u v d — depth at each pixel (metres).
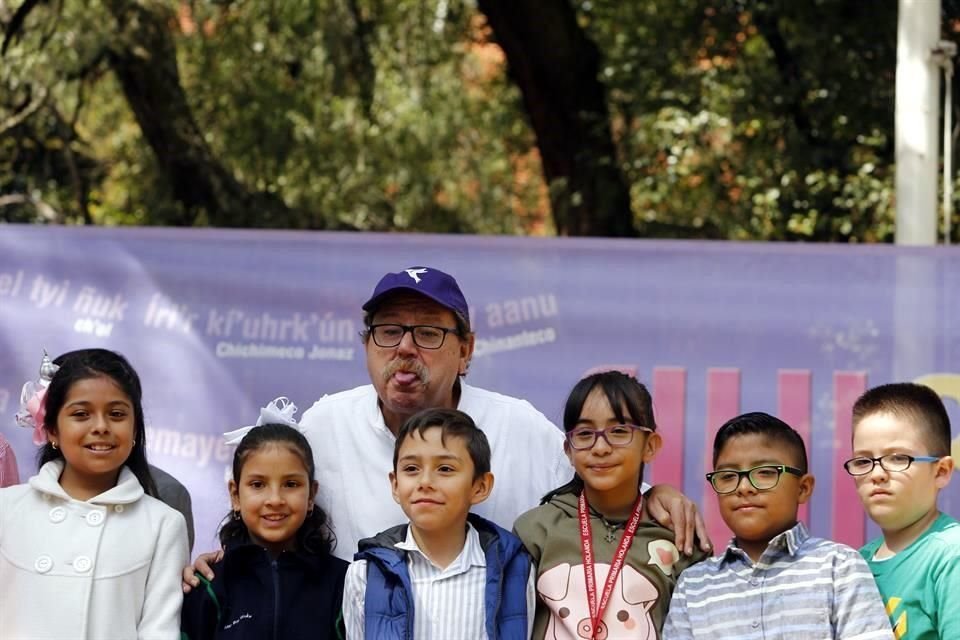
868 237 13.18
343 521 5.97
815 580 5.23
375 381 5.89
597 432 5.57
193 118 13.84
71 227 8.67
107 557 5.57
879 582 5.34
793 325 8.33
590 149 13.71
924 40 8.97
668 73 13.93
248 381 8.55
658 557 5.56
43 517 5.64
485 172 16.42
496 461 6.05
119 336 8.60
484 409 6.14
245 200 13.86
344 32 14.80
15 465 6.82
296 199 14.81
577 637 5.43
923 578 5.21
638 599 5.48
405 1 15.38
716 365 8.35
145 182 14.68
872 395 5.56
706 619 5.27
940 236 12.51
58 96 13.76
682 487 8.30
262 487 5.69
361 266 8.59
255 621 5.53
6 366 8.59
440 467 5.39
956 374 8.19
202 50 14.66
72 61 12.79
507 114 15.85
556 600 5.52
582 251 8.46
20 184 14.41
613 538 5.63
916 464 5.34
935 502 5.45
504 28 13.37
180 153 13.52
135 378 5.82
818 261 8.34
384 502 5.94
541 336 8.43
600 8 14.52
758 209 13.54
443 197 16.44
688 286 8.41
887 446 5.38
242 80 14.68
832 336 8.30
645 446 5.72
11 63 12.89
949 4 12.37
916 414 5.42
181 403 8.55
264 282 8.60
